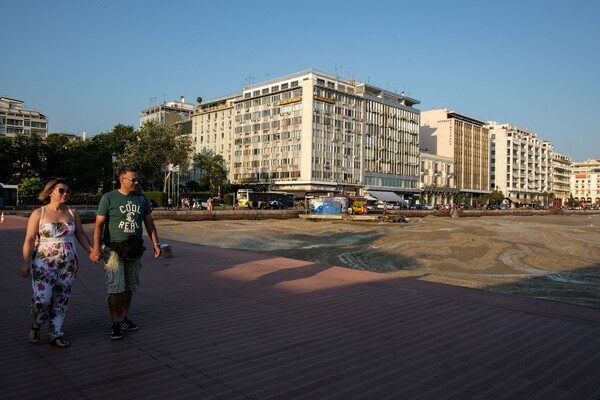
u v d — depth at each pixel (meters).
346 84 95.62
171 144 74.88
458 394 4.00
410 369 4.60
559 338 5.75
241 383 4.16
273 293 8.35
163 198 59.56
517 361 4.89
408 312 7.03
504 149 149.75
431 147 129.00
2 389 3.93
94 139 86.69
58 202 5.14
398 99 111.00
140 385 4.07
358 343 5.43
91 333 5.64
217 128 108.81
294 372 4.46
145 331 5.78
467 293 8.59
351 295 8.27
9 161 73.25
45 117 140.50
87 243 5.41
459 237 27.91
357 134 96.25
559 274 16.67
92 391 3.92
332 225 44.47
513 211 98.38
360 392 4.01
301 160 87.50
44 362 4.61
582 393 4.08
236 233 32.38
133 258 5.30
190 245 17.28
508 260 20.28
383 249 23.17
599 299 11.85
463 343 5.50
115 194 5.45
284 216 56.19
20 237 18.52
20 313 6.62
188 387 4.04
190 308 7.09
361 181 96.44
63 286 5.10
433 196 117.06
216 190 87.19
